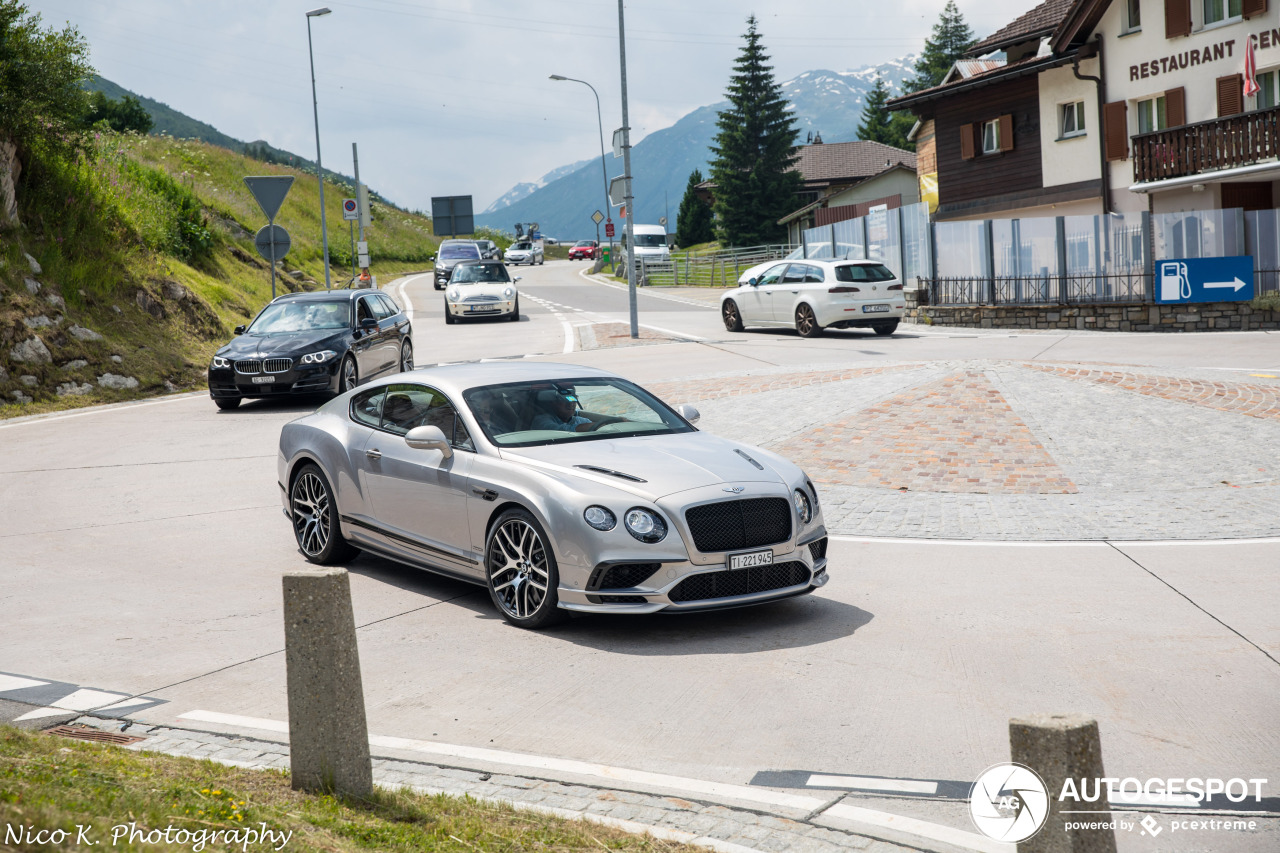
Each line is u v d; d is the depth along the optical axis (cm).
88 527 951
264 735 471
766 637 619
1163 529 855
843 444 1166
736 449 694
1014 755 279
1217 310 2419
